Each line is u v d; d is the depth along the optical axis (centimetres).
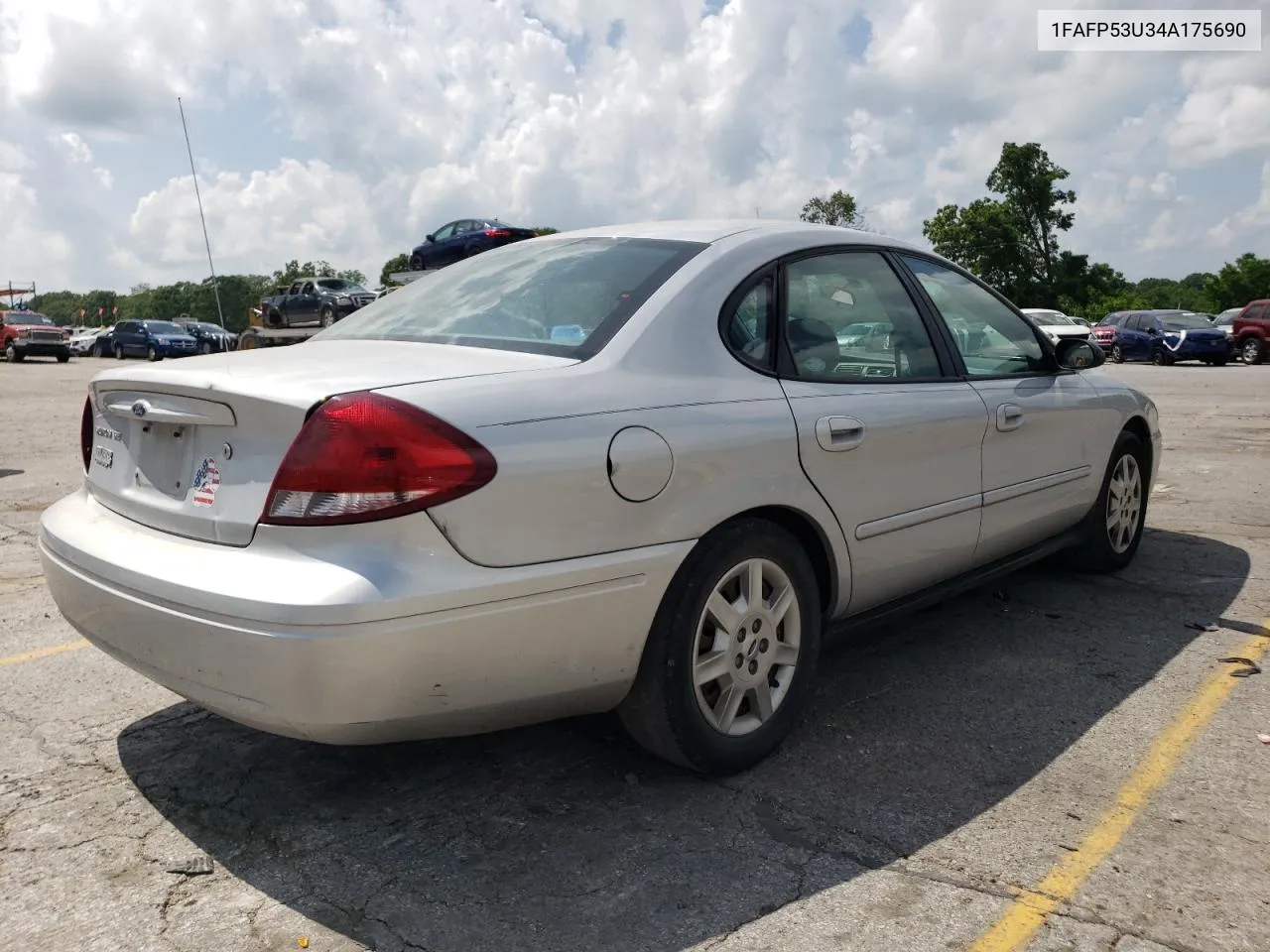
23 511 720
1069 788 296
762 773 307
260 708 233
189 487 261
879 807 286
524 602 245
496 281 335
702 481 279
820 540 321
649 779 303
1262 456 926
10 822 280
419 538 231
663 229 346
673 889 246
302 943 227
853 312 354
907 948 223
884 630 439
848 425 321
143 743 331
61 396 1862
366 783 302
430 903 241
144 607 249
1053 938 226
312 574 227
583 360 276
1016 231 6575
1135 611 461
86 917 237
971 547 387
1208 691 367
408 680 232
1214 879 249
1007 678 382
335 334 338
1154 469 539
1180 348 2772
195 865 259
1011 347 432
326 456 231
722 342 304
